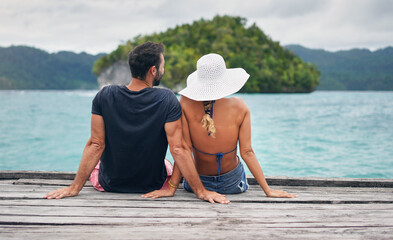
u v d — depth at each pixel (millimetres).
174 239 1661
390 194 2664
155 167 2541
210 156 2496
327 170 6406
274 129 12758
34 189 2623
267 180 3070
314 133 11602
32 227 1809
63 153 8406
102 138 2408
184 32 126438
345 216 2068
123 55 108250
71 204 2227
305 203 2396
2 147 9211
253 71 105750
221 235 1723
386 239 1705
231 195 2592
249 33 137125
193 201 2391
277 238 1694
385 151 8266
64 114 20250
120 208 2162
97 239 1647
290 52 135625
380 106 29453
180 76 95125
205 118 2316
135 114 2320
